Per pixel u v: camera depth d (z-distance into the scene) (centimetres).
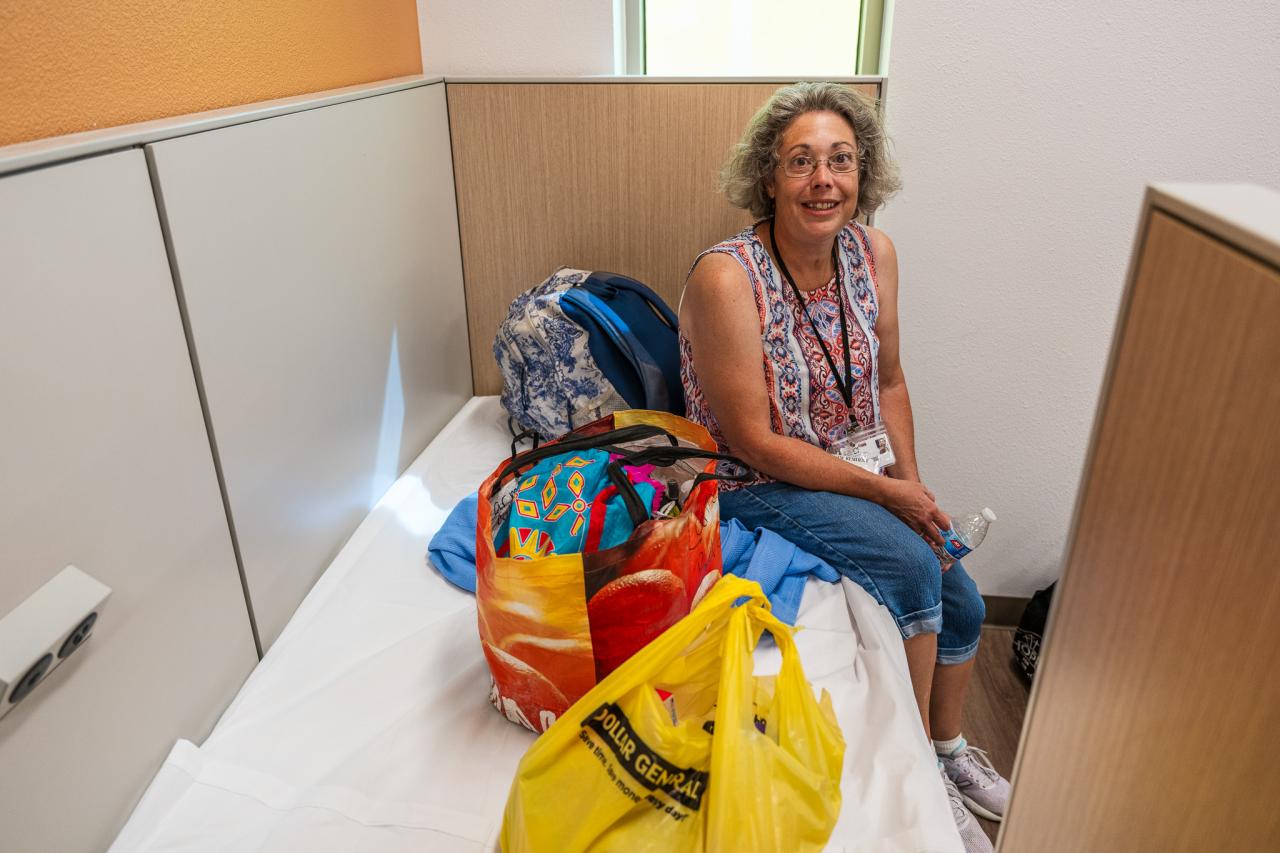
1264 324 32
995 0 178
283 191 124
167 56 112
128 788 95
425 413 185
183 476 103
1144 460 41
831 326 151
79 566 86
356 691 113
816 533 144
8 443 77
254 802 97
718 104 189
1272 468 32
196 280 104
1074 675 48
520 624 101
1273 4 172
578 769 86
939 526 147
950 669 156
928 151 190
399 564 140
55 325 83
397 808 97
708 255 146
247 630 118
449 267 197
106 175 89
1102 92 183
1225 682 35
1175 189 40
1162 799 39
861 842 92
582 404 173
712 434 156
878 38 202
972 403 212
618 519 113
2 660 74
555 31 193
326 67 155
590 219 200
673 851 83
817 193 142
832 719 101
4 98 86
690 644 94
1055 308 201
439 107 188
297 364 130
